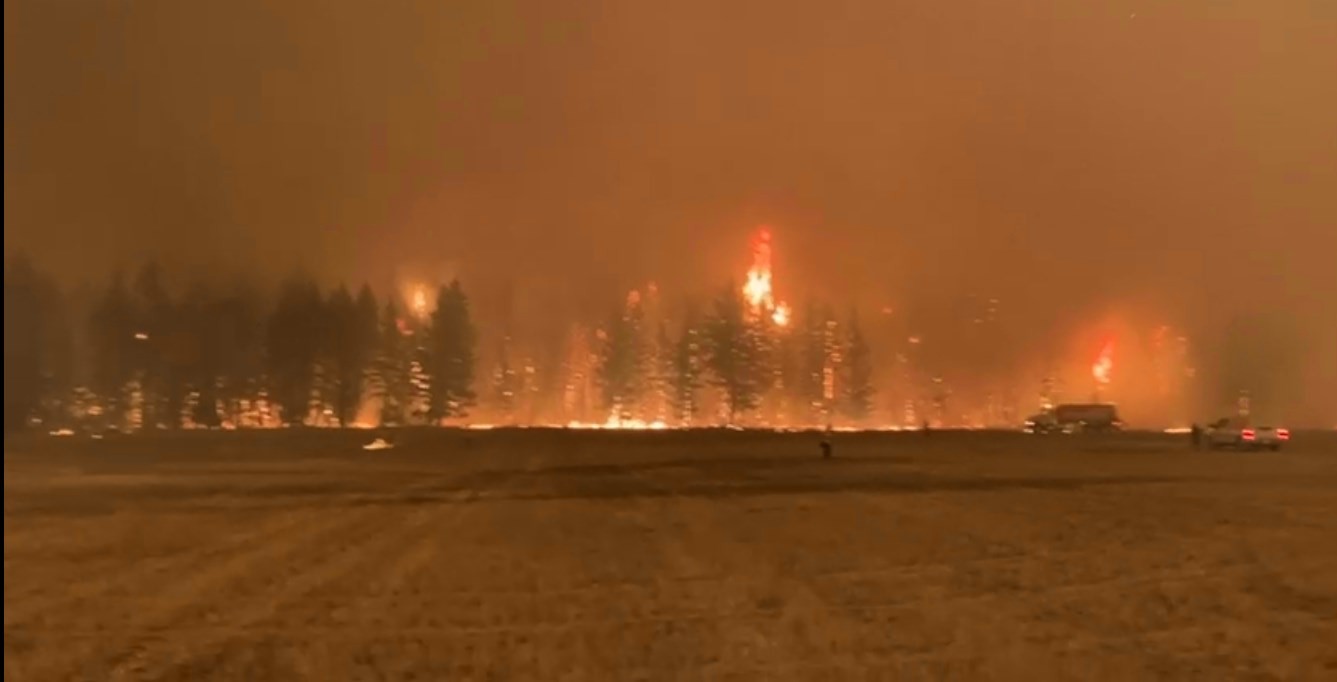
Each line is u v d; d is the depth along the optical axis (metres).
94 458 59.59
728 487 38.78
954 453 63.09
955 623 14.99
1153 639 13.90
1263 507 29.95
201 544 24.45
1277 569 19.48
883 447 72.38
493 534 25.53
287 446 73.88
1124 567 19.78
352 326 104.50
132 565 21.30
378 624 15.40
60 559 22.22
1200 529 25.12
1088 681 11.80
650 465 53.50
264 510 31.83
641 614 15.86
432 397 107.88
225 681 12.32
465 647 13.88
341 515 30.28
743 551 22.23
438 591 18.02
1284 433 63.41
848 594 17.31
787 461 55.88
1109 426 97.00
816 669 12.48
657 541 23.97
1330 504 30.73
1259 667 12.41
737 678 12.12
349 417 104.06
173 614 16.31
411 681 12.21
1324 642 13.69
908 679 11.97
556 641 14.15
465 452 67.88
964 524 26.47
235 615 16.19
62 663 13.24
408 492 37.94
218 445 73.06
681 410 118.12
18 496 36.69
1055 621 15.10
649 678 12.19
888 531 25.23
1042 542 23.12
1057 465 50.00
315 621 15.68
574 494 36.53
